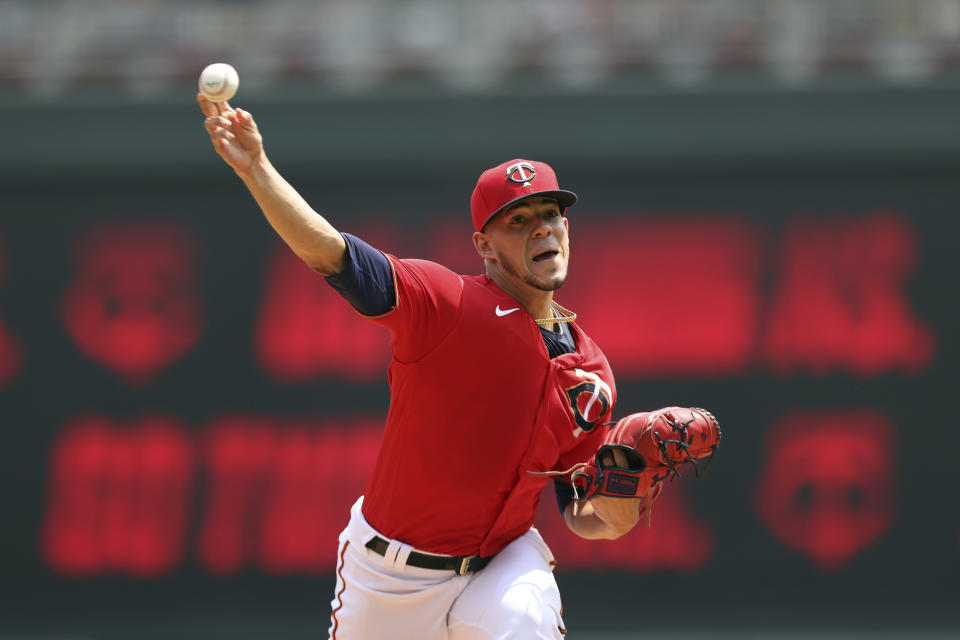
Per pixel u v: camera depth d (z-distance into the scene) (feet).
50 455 157.89
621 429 38.29
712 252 153.99
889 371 150.00
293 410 155.84
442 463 36.81
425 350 35.65
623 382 152.46
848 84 153.58
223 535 154.51
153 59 171.53
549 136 157.38
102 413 158.10
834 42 165.68
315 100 159.84
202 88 31.27
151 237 160.86
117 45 173.78
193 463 156.04
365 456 154.10
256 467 155.22
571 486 41.93
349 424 154.81
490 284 37.96
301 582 153.17
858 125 152.97
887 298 151.12
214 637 152.87
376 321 34.68
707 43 167.43
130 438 157.38
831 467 149.69
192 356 157.89
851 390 150.20
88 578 155.94
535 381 36.94
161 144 160.86
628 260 154.92
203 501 155.22
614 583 151.33
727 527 150.61
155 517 155.74
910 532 148.25
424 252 158.71
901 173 152.97
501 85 165.68
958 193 152.15
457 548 37.99
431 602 38.17
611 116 156.66
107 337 159.12
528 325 37.06
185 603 154.30
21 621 155.22
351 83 168.45
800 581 149.28
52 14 177.88
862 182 153.58
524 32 172.35
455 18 174.60
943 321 150.10
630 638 149.79
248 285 158.92
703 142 155.12
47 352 159.63
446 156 158.61
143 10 180.04
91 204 161.79
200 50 173.06
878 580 148.05
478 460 36.83
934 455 148.25
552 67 166.50
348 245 33.32
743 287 152.87
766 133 154.10
